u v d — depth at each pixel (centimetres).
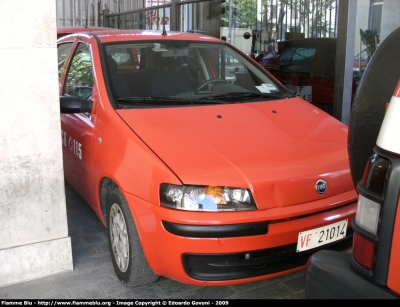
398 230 170
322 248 292
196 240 265
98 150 342
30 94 310
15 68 303
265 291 319
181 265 273
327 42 609
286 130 337
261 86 418
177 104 363
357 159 207
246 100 388
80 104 361
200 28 787
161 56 405
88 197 381
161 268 287
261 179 276
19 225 322
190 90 387
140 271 307
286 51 665
